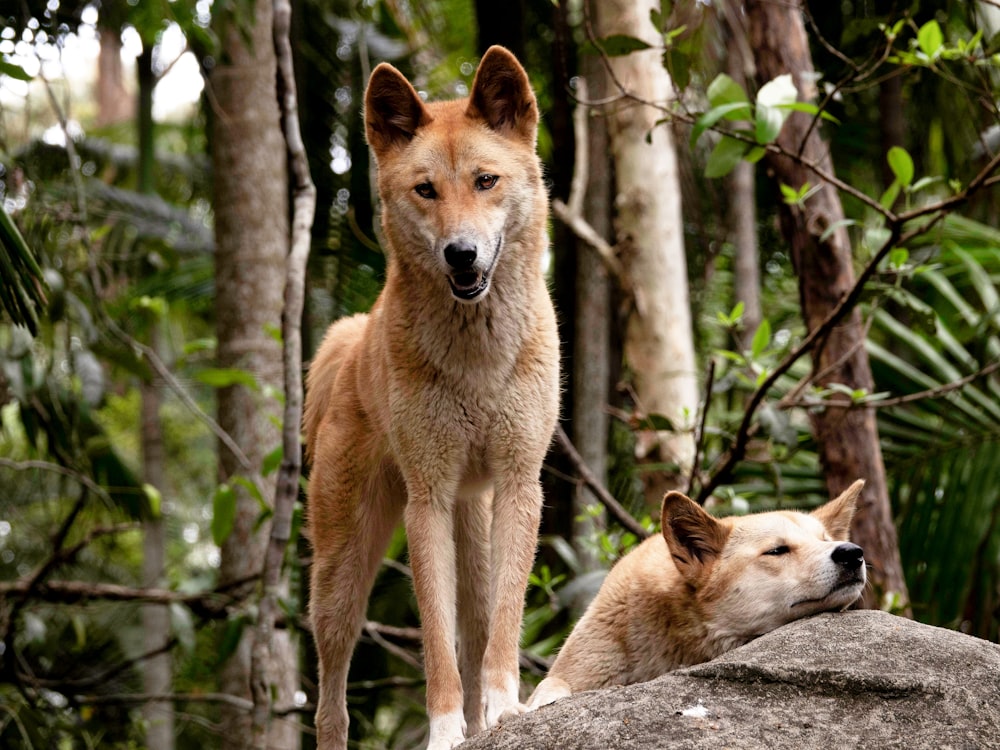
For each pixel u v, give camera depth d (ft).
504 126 25.34
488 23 49.93
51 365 39.96
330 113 59.36
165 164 69.97
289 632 40.63
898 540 41.98
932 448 42.52
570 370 49.49
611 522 44.32
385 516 26.86
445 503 24.31
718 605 23.90
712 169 30.68
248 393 44.62
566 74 33.96
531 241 24.76
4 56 32.65
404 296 24.34
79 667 55.42
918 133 50.60
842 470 37.58
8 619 41.57
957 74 42.29
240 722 43.75
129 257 52.85
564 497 48.39
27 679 42.37
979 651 18.35
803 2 32.17
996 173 35.99
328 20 59.00
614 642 25.09
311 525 27.14
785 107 29.22
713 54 44.50
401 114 25.40
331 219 59.41
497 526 24.11
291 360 30.40
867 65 32.83
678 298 42.52
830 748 16.47
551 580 35.19
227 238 46.29
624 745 16.78
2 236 27.91
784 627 20.13
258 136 46.62
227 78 46.78
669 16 32.89
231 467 44.24
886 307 47.57
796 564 23.31
